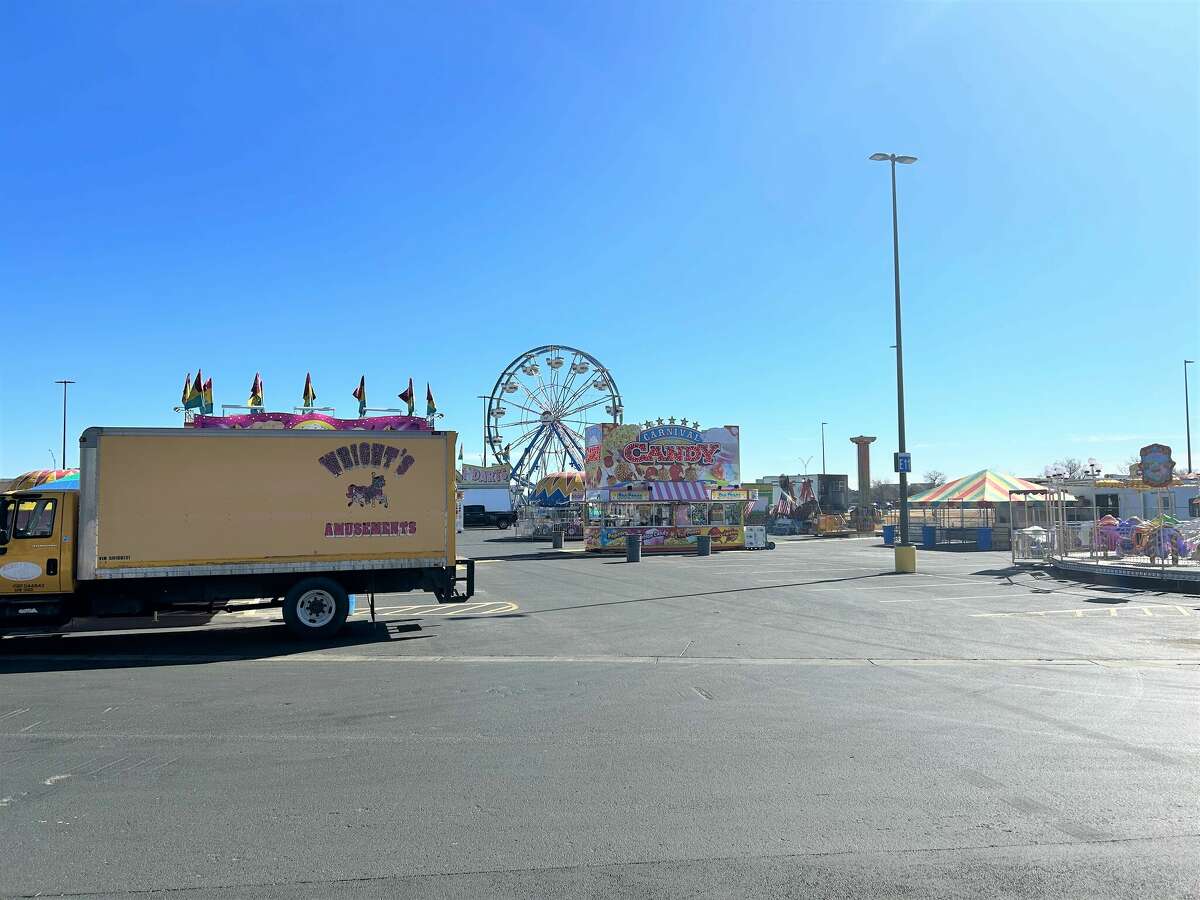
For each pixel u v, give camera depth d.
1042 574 23.58
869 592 19.38
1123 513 42.94
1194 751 6.64
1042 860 4.59
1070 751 6.65
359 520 13.68
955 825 5.11
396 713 8.17
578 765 6.41
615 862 4.62
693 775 6.14
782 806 5.47
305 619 13.20
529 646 12.30
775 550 39.56
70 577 12.60
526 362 61.03
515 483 60.56
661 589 20.58
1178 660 10.87
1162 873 4.41
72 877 4.48
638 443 38.88
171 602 13.12
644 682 9.58
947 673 10.02
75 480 15.95
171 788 5.94
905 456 24.91
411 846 4.87
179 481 13.02
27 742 7.18
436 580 14.13
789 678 9.75
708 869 4.52
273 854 4.77
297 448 13.52
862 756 6.57
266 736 7.34
